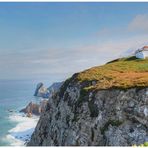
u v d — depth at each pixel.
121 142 60.25
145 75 79.81
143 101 63.44
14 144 138.88
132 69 95.81
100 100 69.12
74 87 84.06
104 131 63.75
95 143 64.06
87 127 67.56
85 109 71.31
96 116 67.31
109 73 89.62
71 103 80.69
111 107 66.31
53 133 83.88
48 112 94.56
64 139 74.00
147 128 59.94
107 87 71.31
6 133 164.00
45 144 86.94
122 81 74.00
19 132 165.62
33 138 97.75
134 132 60.22
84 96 74.38
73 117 74.12
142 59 114.50
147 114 61.44
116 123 62.88
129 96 65.75
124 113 63.84
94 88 74.06
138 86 66.50
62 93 92.06
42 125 94.69
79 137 67.88
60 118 83.19
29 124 190.38
